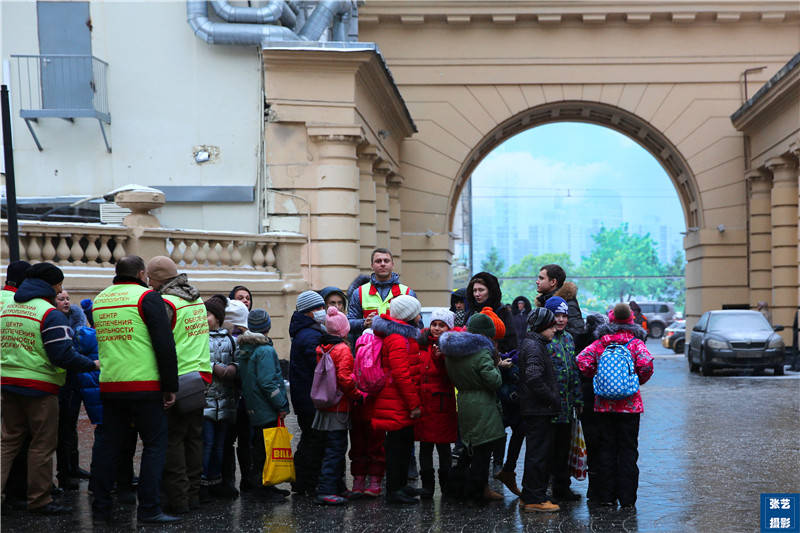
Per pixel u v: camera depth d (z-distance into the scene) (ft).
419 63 91.15
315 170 62.85
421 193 91.40
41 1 64.34
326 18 68.49
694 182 92.17
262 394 27.40
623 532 23.30
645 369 26.09
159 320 24.32
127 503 27.76
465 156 91.40
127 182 64.28
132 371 24.36
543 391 25.48
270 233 57.82
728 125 91.56
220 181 64.03
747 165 91.35
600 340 26.61
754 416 45.16
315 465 28.68
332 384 26.71
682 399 54.13
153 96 64.64
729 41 91.15
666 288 573.74
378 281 31.83
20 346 25.16
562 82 91.25
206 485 27.81
